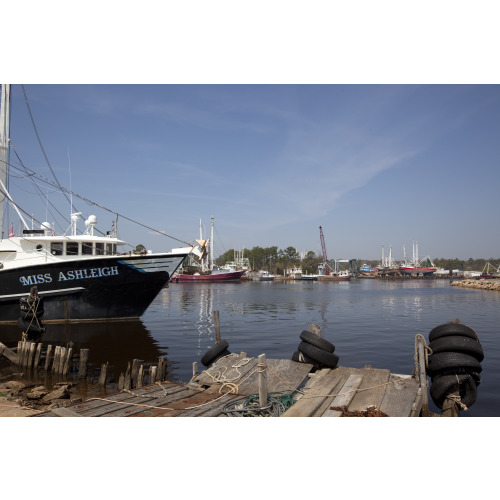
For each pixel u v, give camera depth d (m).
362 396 7.45
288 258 169.88
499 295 52.56
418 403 7.07
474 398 7.79
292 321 25.00
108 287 20.95
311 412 6.73
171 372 12.35
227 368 9.57
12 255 20.55
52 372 12.56
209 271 97.12
